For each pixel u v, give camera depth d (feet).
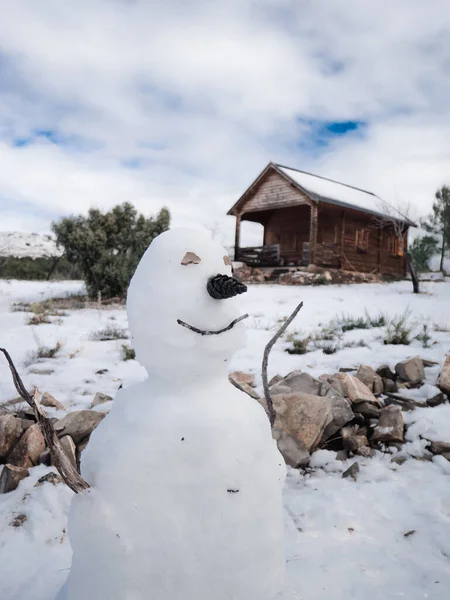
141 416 5.07
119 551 4.65
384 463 13.06
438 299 47.19
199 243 5.38
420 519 10.16
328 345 24.09
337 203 72.74
